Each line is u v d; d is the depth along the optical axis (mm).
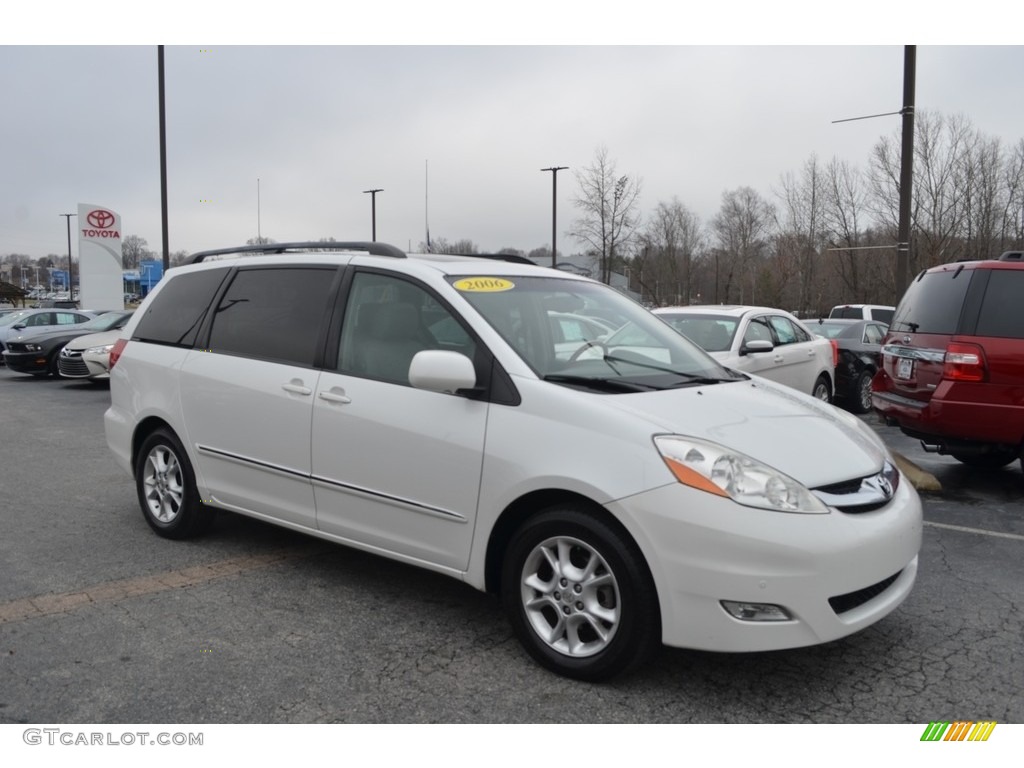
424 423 3744
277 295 4680
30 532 5426
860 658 3609
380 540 3982
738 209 69812
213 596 4277
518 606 3496
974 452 6297
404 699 3221
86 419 10969
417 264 4164
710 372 4234
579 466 3248
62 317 21016
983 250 41062
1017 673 3482
